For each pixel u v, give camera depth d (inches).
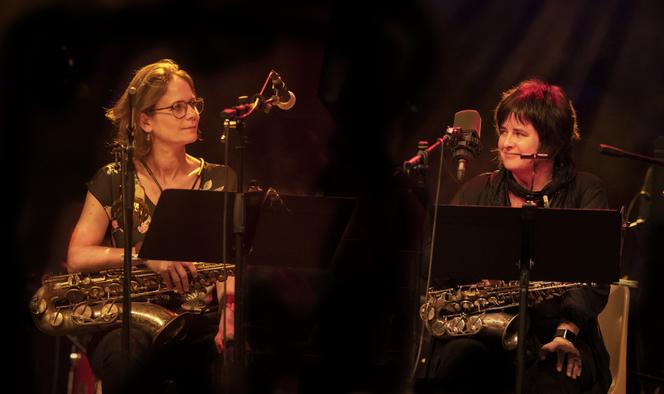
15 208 985.5
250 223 568.1
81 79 1007.6
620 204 991.6
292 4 1023.6
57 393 845.2
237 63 1030.4
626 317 671.8
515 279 568.4
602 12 1023.6
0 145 988.6
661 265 812.6
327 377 916.6
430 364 627.8
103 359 608.1
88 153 1002.7
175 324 619.5
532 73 1033.5
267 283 935.0
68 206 992.9
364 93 1009.5
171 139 658.2
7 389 888.3
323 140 973.2
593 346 610.5
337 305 933.2
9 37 991.6
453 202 666.8
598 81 1028.5
